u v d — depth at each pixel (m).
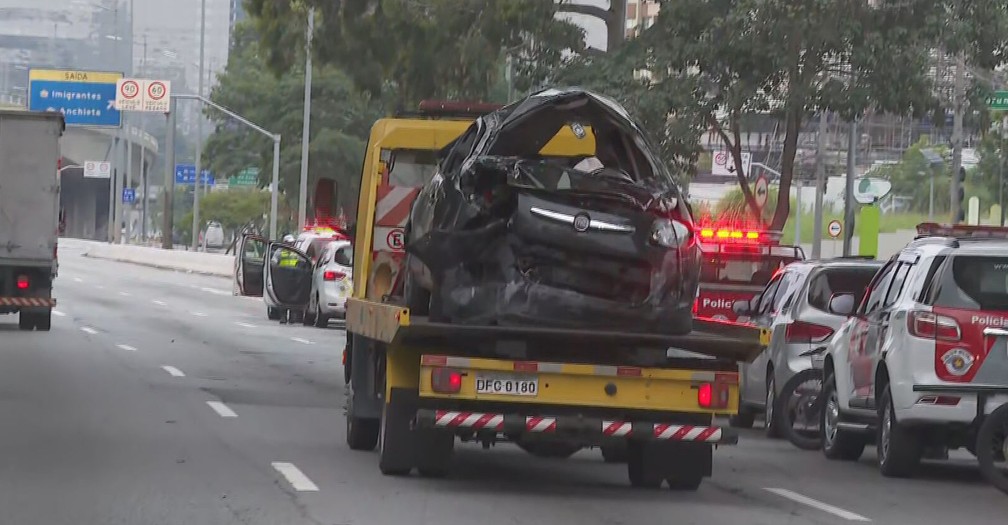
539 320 15.67
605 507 15.67
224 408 24.94
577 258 15.66
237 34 107.69
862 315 21.00
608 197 15.74
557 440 16.25
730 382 15.97
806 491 17.77
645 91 38.78
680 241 15.87
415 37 42.88
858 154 101.94
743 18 37.31
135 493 15.71
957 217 50.62
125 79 105.69
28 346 37.47
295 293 51.38
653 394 15.93
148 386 28.39
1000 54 39.12
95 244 127.81
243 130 101.69
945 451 20.81
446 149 17.56
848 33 37.56
